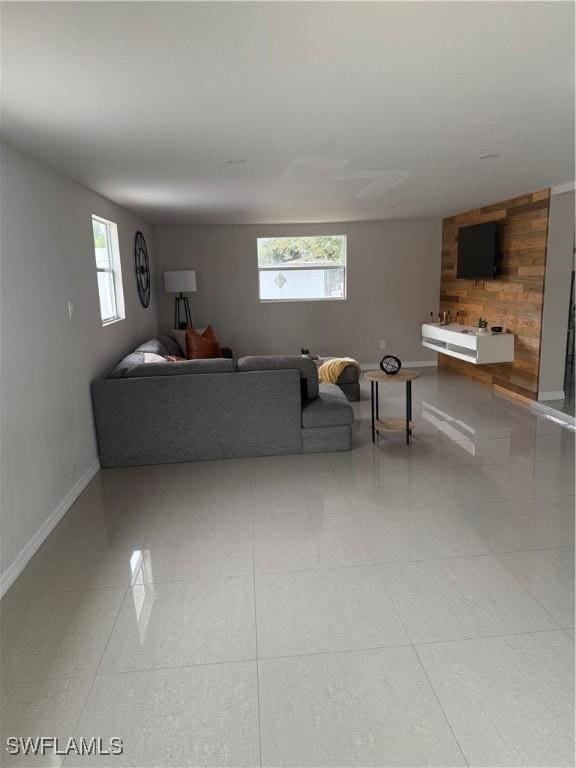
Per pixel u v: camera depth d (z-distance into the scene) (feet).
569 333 19.30
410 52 6.13
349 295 24.86
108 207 15.80
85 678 6.34
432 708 5.73
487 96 7.76
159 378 13.12
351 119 8.70
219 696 6.00
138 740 5.49
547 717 5.57
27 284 9.57
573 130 9.66
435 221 24.45
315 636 6.93
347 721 5.61
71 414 11.62
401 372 14.73
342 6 5.00
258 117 8.42
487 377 21.02
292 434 13.71
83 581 8.38
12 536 8.56
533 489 11.30
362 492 11.35
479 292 21.21
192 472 12.87
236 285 24.39
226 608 7.56
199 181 13.55
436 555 8.78
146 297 21.33
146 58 6.07
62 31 5.35
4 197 8.83
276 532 9.73
